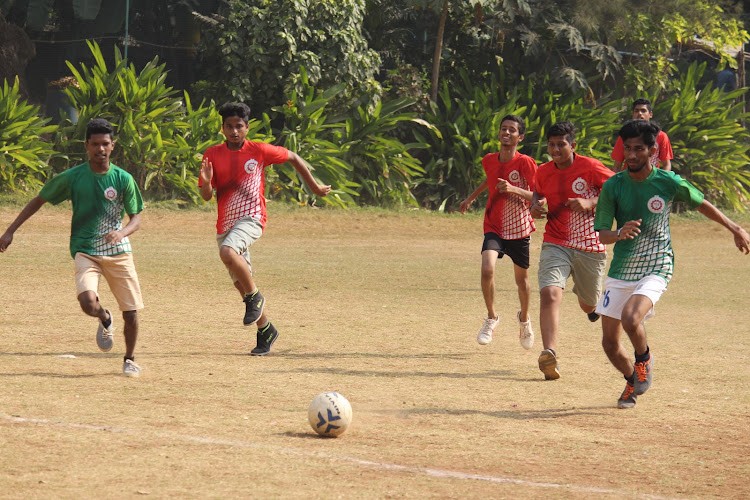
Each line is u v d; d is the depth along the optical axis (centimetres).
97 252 1759
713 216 1577
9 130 5584
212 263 3741
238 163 2045
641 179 1573
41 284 3019
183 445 1289
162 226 5144
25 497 1048
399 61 7225
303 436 1367
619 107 7031
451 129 6712
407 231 5509
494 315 2177
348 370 1900
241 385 1722
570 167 1898
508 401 1658
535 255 4597
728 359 2106
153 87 5897
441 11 6644
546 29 6806
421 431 1423
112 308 2631
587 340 2334
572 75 6725
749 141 7956
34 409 1476
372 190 6438
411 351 2142
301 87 6247
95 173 1741
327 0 6356
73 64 7088
